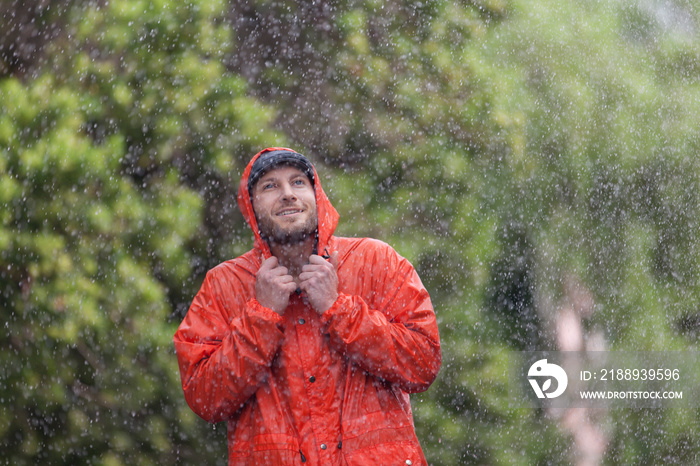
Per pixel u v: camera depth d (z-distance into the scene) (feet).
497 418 46.21
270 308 15.69
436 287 46.39
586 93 55.72
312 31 47.21
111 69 40.09
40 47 40.52
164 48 40.73
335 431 15.53
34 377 38.04
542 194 51.93
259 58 46.26
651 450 53.16
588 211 54.60
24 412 38.27
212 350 16.25
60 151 37.32
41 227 37.29
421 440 44.11
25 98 37.93
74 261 37.55
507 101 49.70
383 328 15.67
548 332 51.26
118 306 37.86
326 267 15.99
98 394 38.40
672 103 61.67
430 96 47.85
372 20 48.62
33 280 37.35
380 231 44.91
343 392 15.88
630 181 57.67
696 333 59.77
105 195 37.99
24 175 37.11
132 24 40.73
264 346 15.42
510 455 45.70
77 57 39.83
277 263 16.33
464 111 48.06
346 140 46.37
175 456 39.19
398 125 47.01
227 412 15.85
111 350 38.04
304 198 16.69
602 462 50.49
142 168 39.81
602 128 56.85
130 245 38.68
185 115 40.37
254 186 17.06
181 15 41.14
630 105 58.75
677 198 60.64
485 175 48.26
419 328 16.37
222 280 17.06
